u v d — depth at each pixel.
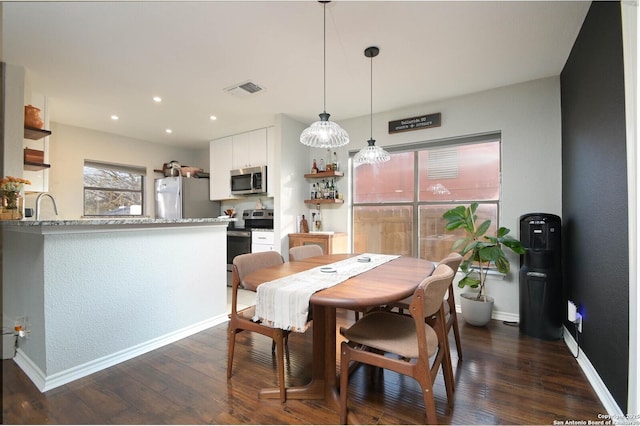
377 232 3.91
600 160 1.70
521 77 2.77
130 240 2.18
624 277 1.41
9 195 2.18
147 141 5.13
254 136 4.48
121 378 1.87
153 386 1.79
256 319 1.61
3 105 2.41
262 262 2.10
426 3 1.78
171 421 1.49
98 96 3.16
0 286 2.19
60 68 2.54
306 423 1.49
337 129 2.09
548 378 1.87
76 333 1.88
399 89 3.03
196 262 2.66
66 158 4.17
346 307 1.27
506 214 2.96
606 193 1.62
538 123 2.82
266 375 1.92
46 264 1.77
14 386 1.78
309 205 4.32
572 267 2.29
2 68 2.41
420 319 1.28
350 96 3.21
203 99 3.28
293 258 2.42
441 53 2.34
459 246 3.09
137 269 2.22
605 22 1.61
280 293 1.42
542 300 2.45
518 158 2.91
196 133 4.68
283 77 2.76
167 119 3.97
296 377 1.89
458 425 1.46
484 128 3.08
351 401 1.66
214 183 5.03
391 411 1.57
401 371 1.34
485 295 2.98
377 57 2.41
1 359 2.09
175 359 2.13
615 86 1.50
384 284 1.52
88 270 1.95
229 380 1.85
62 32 2.04
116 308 2.09
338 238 3.79
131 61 2.45
